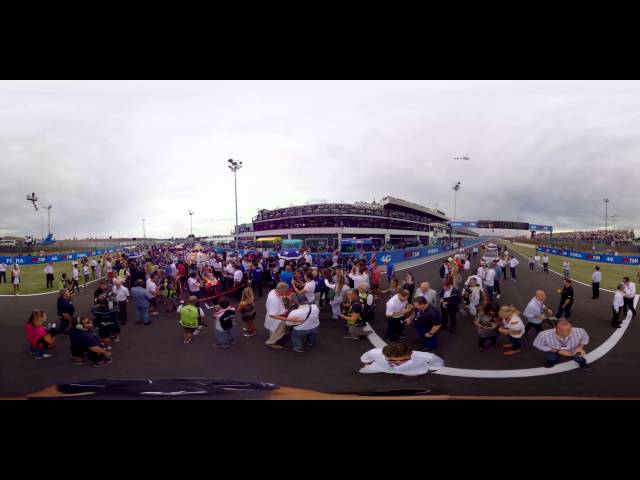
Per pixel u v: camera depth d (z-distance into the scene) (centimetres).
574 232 7381
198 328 695
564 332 468
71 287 1290
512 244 7600
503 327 548
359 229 6397
